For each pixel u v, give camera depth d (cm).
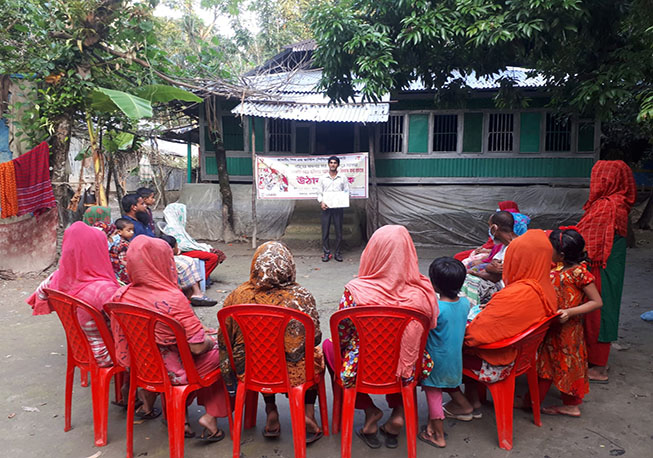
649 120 442
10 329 488
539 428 297
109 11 702
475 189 983
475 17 471
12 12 652
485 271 374
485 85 936
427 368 265
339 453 272
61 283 295
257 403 320
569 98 619
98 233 306
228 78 927
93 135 765
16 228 690
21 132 700
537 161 985
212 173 1056
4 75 689
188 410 329
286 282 262
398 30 534
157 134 1052
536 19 443
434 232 999
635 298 578
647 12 465
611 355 409
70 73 704
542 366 308
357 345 259
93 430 299
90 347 280
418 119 1016
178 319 257
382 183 1041
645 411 316
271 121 1041
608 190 363
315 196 899
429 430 282
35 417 315
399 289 250
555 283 303
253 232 938
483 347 268
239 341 258
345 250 936
